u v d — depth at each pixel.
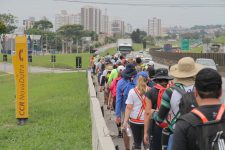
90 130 15.46
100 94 29.47
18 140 14.42
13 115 21.27
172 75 7.54
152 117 8.66
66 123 17.47
